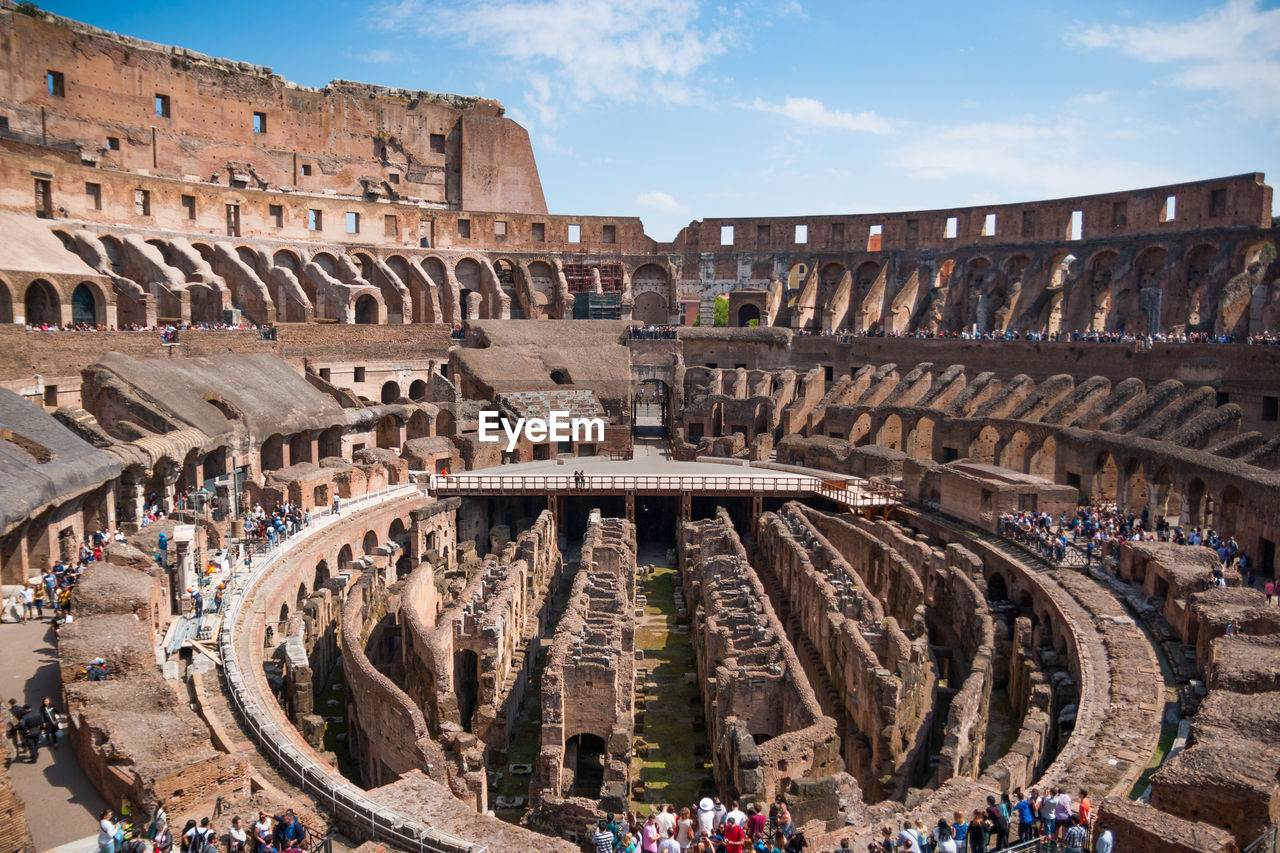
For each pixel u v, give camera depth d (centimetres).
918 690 3600
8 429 4184
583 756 3775
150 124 9006
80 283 7012
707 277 11369
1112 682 3562
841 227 10994
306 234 9619
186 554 3959
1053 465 7006
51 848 2267
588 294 10738
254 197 9188
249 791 2519
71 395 5934
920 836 2289
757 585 4544
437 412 8112
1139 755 2992
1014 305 9312
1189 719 3180
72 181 7619
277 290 8950
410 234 10400
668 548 7438
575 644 3672
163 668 3359
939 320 9862
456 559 6394
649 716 4197
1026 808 2402
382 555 5691
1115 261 8662
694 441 9281
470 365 8994
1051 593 4562
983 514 6022
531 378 8981
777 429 8881
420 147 11119
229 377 6750
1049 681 3822
